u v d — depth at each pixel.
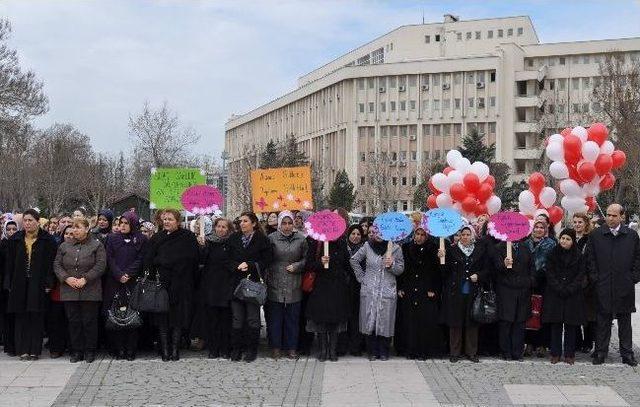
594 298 11.27
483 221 13.23
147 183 49.00
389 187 72.44
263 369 10.31
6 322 11.23
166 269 10.71
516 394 8.95
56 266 10.60
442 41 97.88
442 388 9.24
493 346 11.64
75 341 10.71
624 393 9.06
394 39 99.44
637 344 12.63
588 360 11.23
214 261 11.09
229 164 83.50
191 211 11.64
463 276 10.88
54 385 9.29
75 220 10.68
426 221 11.02
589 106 68.69
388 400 8.65
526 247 11.04
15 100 36.22
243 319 10.95
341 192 67.44
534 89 81.25
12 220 12.09
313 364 10.70
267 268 11.09
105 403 8.47
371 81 85.94
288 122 102.44
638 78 48.41
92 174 58.66
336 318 10.78
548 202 15.54
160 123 42.97
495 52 82.75
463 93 82.12
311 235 10.70
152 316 10.89
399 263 10.98
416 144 83.81
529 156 78.88
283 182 13.19
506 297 10.95
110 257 10.76
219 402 8.52
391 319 10.95
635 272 10.73
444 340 11.52
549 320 10.84
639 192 35.31
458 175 15.50
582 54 82.56
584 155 14.44
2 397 8.72
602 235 10.81
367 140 85.88
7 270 10.80
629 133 35.12
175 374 9.94
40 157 58.16
